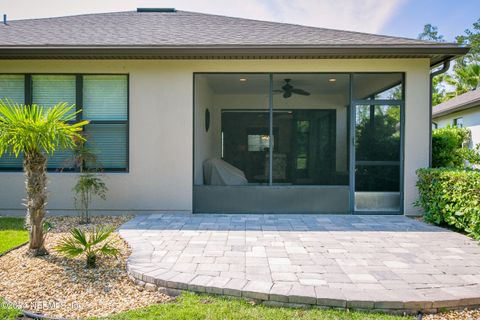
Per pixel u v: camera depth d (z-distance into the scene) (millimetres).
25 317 2566
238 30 7082
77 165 6152
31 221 3752
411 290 2832
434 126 16859
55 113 3801
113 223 5543
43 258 3697
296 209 6309
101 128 6332
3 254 3816
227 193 6320
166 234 4699
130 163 6238
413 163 6168
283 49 5637
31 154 3742
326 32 6980
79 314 2609
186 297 2836
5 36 6480
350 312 2637
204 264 3455
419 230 5008
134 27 7270
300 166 6684
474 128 12625
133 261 3516
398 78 6309
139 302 2826
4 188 6207
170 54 5730
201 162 6805
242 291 2809
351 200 6297
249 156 6824
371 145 6309
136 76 6215
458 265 3486
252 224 5359
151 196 6246
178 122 6234
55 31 6914
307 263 3520
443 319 2568
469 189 4523
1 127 3578
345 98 6496
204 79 6684
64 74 6258
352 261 3596
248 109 6863
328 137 6617
